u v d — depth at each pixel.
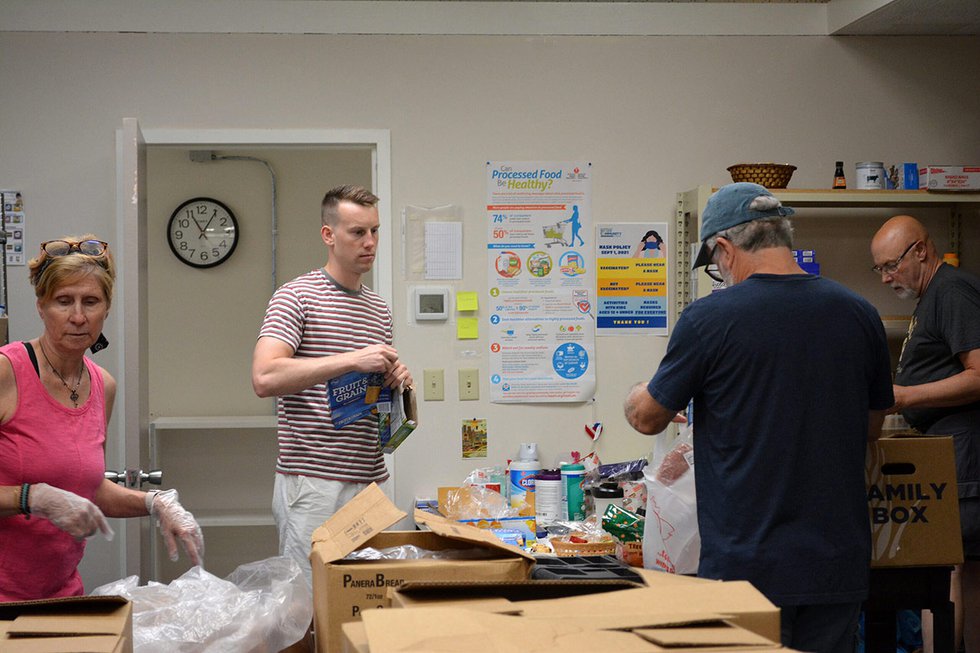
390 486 3.62
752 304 1.90
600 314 3.70
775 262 1.98
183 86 3.56
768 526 1.86
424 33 3.63
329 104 3.61
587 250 3.70
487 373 3.65
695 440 1.99
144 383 3.04
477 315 3.65
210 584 1.68
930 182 3.52
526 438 3.67
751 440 1.88
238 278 4.90
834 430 1.88
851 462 1.90
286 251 4.91
